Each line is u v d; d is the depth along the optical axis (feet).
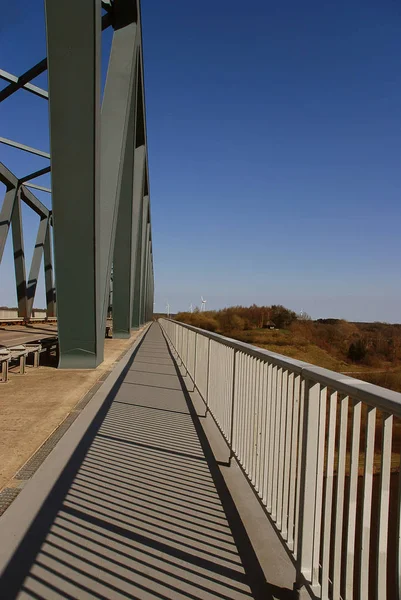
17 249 120.78
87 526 10.01
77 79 27.68
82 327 34.37
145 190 110.01
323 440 7.61
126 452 15.24
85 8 26.14
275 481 9.73
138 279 111.75
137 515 10.67
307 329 145.18
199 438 17.40
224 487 12.65
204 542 9.59
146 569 8.47
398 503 5.26
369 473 5.94
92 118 28.60
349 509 6.39
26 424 18.25
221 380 17.46
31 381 29.07
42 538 9.43
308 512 7.69
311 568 7.63
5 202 94.99
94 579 8.07
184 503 11.48
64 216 31.09
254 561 8.95
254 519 10.78
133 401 23.59
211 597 7.70
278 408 9.74
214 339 19.34
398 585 5.15
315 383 7.79
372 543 12.32
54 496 11.50
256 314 214.90
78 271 32.73
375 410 5.90
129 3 38.04
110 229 36.27
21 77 38.45
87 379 30.12
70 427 17.98
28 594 7.58
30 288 136.67
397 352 108.47
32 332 93.50
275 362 9.66
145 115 68.90
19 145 72.69
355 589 12.01
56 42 26.76
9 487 11.98
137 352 53.83
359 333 130.93
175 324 52.95
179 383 30.37
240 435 13.50
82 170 29.84
